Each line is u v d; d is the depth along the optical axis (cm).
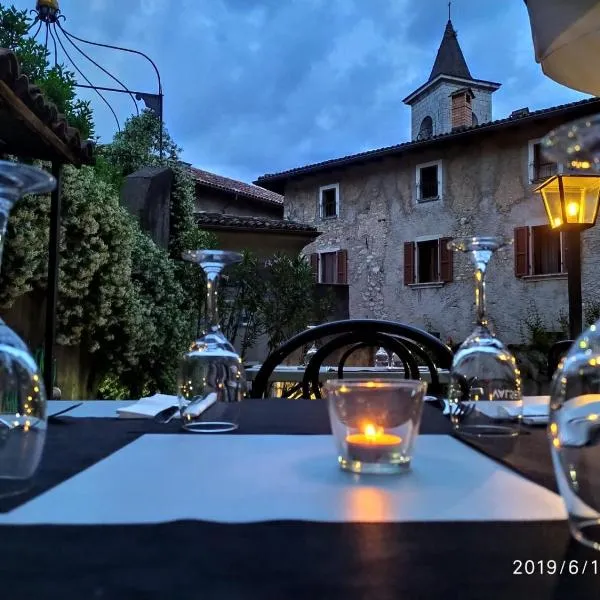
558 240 1090
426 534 44
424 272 1285
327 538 43
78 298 354
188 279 581
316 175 1449
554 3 184
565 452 46
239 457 71
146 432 90
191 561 38
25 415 57
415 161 1280
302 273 808
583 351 54
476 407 87
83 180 349
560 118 1042
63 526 45
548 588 34
